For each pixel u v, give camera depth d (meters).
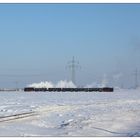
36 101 46.97
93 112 28.17
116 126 18.88
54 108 32.50
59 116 24.88
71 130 17.16
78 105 37.28
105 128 18.02
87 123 20.23
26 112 27.64
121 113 26.73
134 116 24.31
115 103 41.53
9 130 16.58
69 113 27.30
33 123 20.22
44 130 17.05
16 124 19.42
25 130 16.83
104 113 26.98
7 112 27.84
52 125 19.41
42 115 25.38
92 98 58.53
